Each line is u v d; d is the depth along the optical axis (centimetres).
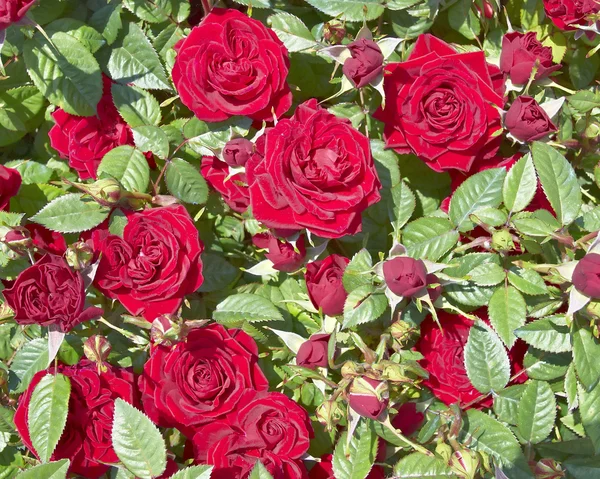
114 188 70
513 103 70
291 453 68
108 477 71
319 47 76
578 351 67
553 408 70
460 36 79
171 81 77
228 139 73
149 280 68
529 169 70
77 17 76
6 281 70
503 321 69
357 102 76
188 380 69
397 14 77
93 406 69
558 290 70
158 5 76
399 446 70
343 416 67
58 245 71
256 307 72
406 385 69
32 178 75
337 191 68
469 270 70
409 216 73
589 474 71
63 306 67
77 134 75
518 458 69
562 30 77
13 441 72
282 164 67
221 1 77
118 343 72
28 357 72
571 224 71
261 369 72
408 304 70
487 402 72
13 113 76
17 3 69
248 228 73
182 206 70
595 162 75
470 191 72
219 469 68
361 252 70
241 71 71
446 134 71
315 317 73
